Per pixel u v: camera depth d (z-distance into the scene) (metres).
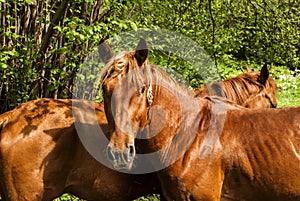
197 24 10.66
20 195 5.68
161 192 6.04
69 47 8.38
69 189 5.91
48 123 5.76
